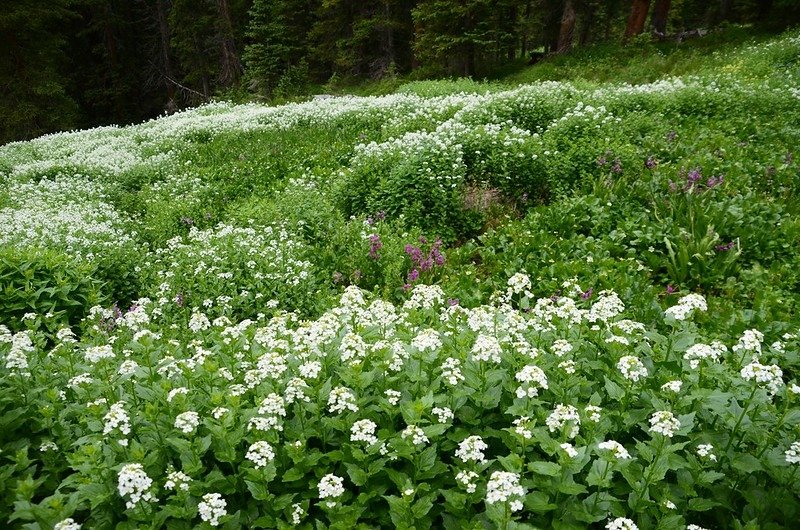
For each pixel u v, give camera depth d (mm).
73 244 9141
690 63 23266
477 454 3277
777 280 7797
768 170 10922
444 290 7836
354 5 36594
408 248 8797
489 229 9828
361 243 9062
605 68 25750
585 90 18078
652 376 4242
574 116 13531
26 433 3943
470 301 7574
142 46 43438
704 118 14805
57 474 3643
